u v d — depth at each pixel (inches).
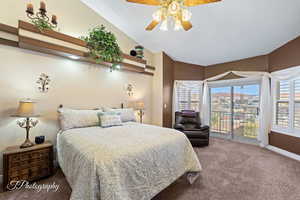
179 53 175.3
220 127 195.9
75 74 113.0
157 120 175.3
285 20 101.3
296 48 119.6
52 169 87.0
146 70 169.5
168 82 185.0
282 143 130.8
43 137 87.9
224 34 127.1
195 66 205.3
